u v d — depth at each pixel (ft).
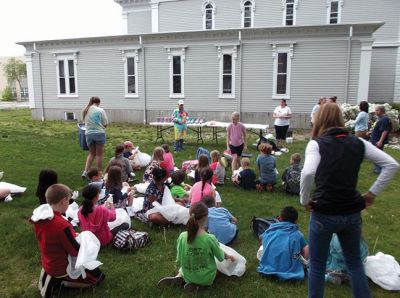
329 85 56.39
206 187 17.70
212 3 79.10
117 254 14.20
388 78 67.51
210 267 11.67
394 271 11.89
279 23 75.15
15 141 41.98
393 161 8.55
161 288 11.89
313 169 8.50
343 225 8.56
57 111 73.56
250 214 18.80
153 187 17.02
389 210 19.72
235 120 27.04
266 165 22.74
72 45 69.92
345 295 11.33
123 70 67.41
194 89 63.67
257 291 11.66
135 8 92.79
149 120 67.00
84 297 11.35
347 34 54.19
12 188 20.94
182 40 62.80
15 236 15.62
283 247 12.44
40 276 11.73
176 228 16.76
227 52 60.70
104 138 24.98
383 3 67.21
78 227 16.35
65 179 25.05
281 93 59.47
